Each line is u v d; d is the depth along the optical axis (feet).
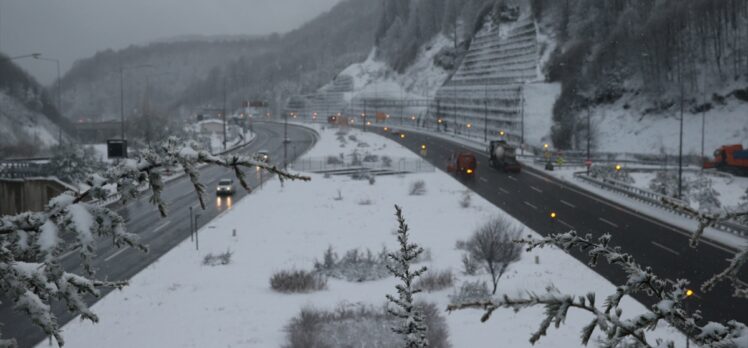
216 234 156.25
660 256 124.88
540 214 176.35
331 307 95.20
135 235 13.57
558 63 452.35
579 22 485.97
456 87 586.86
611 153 332.80
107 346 82.07
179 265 126.31
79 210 13.43
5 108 549.54
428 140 448.24
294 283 105.40
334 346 74.84
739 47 371.76
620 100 393.91
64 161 229.25
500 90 481.05
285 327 86.17
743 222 13.20
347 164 317.01
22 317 92.68
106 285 15.20
